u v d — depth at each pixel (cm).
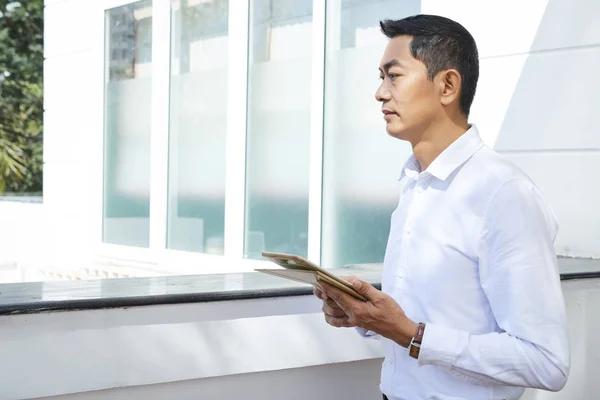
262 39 396
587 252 275
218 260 421
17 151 1603
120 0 488
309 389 207
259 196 398
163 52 457
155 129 463
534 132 288
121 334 172
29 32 1628
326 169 366
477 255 143
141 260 476
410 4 329
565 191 280
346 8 356
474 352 138
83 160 529
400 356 156
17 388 160
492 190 142
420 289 149
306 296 198
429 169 149
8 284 196
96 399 175
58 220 558
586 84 274
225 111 417
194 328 182
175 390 186
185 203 446
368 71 346
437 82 149
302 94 375
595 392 248
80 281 205
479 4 303
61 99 551
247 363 190
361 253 351
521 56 291
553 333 137
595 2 271
